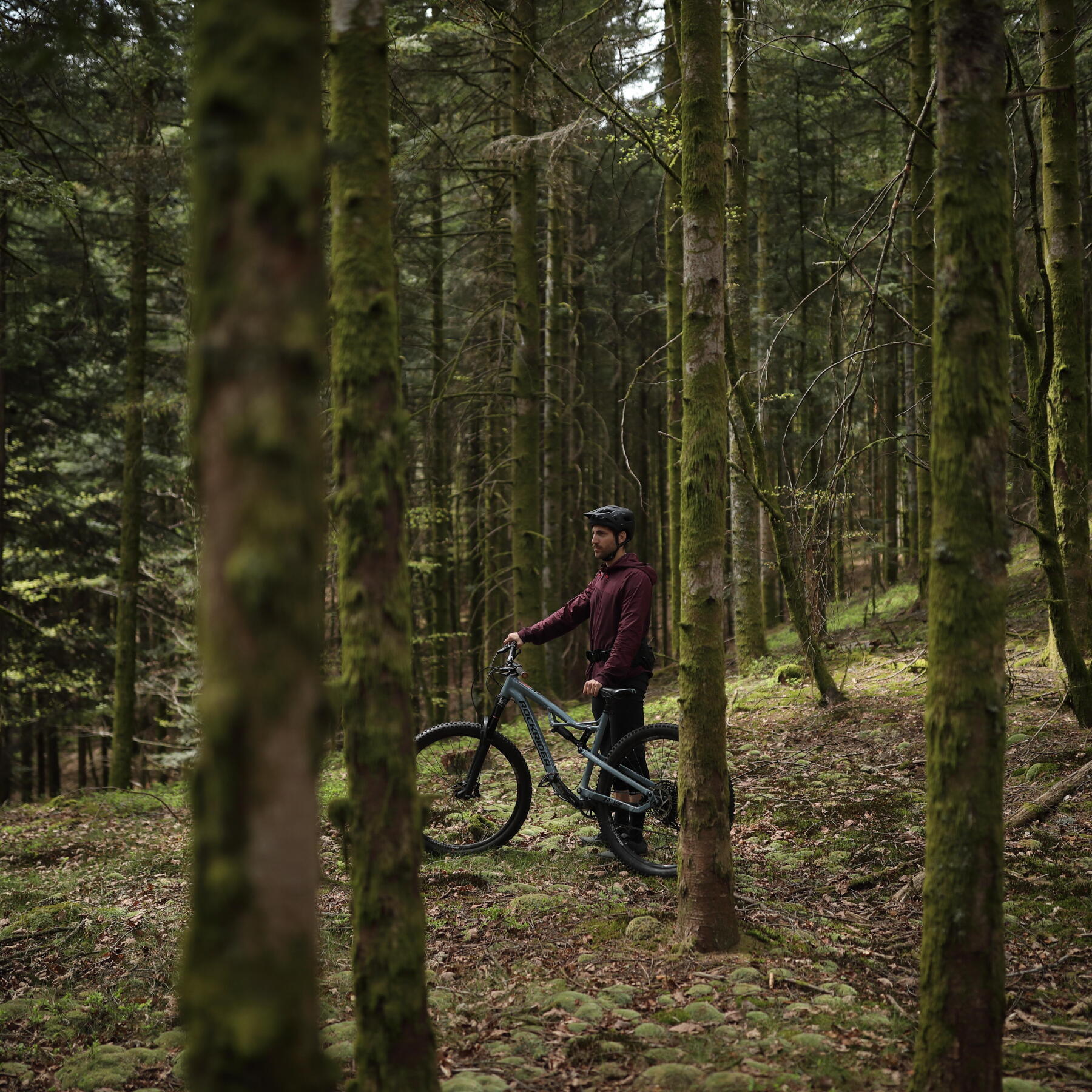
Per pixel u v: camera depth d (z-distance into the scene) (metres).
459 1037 2.95
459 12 4.93
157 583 13.13
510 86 10.80
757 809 5.52
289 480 1.17
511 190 11.14
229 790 1.17
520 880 4.55
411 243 11.83
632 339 17.47
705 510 3.51
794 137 15.98
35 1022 3.33
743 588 11.27
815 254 15.89
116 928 4.27
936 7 2.20
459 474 14.80
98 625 15.10
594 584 5.27
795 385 16.41
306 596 1.19
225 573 1.17
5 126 7.11
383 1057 1.90
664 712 9.14
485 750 5.25
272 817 1.17
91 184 9.80
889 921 3.88
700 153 3.47
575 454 14.43
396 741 1.91
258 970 1.17
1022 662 7.91
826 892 4.24
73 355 12.91
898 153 13.84
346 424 1.90
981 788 2.12
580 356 15.18
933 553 2.18
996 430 2.13
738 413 10.61
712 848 3.54
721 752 3.58
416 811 1.96
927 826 2.21
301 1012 1.20
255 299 1.17
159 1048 3.06
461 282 15.41
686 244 3.54
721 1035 2.87
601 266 16.03
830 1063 2.68
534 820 5.63
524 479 10.91
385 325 1.91
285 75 1.21
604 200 14.17
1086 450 6.86
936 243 2.19
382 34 1.95
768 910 3.99
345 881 4.66
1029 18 8.84
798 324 15.16
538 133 10.49
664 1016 3.03
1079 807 4.82
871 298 5.04
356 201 1.91
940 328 2.17
